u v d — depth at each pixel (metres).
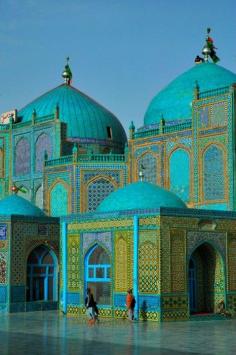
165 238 19.11
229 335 15.77
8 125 36.56
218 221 20.55
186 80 31.81
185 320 19.27
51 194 31.97
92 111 37.97
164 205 21.34
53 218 25.11
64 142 34.03
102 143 37.25
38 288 24.72
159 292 18.83
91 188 30.73
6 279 23.61
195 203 26.67
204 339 15.02
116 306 19.97
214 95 26.47
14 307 23.50
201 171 26.58
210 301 20.81
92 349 13.48
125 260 19.86
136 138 30.22
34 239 24.47
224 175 25.61
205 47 33.56
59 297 23.36
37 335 16.02
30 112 36.97
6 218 23.88
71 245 21.84
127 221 19.91
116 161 30.69
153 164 29.16
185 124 27.75
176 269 19.25
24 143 35.62
